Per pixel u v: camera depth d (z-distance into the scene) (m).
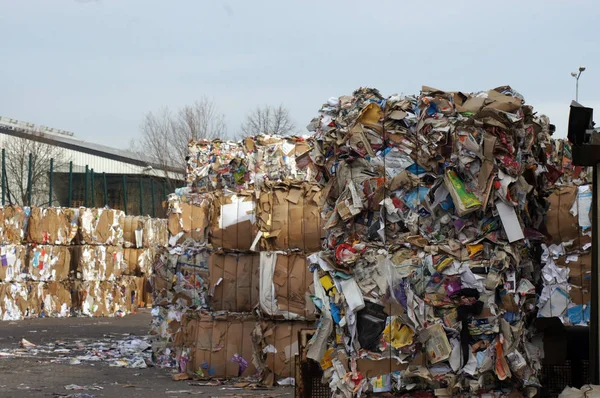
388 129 7.52
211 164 13.77
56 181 33.69
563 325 8.27
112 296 23.08
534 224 8.01
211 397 10.02
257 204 11.12
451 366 7.18
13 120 48.12
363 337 7.33
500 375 7.11
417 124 7.43
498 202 7.23
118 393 10.37
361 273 7.38
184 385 11.15
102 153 42.06
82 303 22.55
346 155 7.61
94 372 12.50
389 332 7.29
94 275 22.69
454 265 7.23
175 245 13.39
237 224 11.69
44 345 16.08
